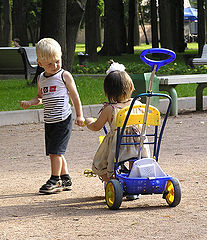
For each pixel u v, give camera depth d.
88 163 14.95
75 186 12.16
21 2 75.06
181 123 22.34
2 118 22.50
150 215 9.31
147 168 9.88
